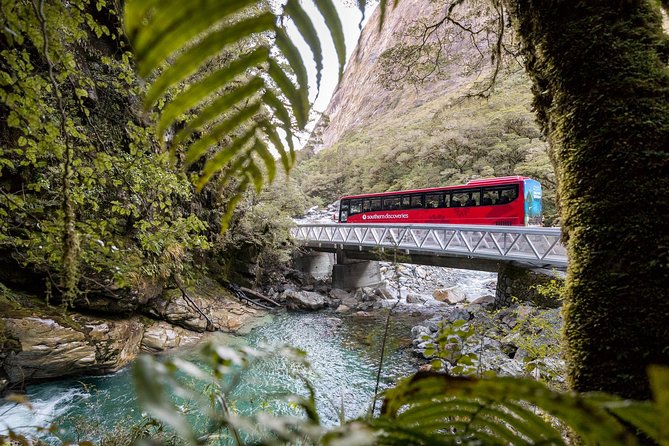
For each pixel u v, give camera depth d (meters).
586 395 0.31
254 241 13.79
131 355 8.20
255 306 14.57
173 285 10.35
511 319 7.95
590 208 1.65
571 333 1.67
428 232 12.71
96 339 7.27
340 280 17.56
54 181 4.04
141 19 0.39
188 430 0.26
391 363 8.96
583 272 1.66
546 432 0.42
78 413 5.81
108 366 7.42
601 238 1.60
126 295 8.00
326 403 6.53
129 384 7.02
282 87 0.60
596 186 1.65
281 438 0.41
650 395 1.36
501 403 0.42
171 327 9.76
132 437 2.11
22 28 1.43
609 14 1.74
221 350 0.47
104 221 3.47
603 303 1.54
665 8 1.58
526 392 0.32
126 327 8.18
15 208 3.33
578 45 1.77
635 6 1.73
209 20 0.42
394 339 10.73
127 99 6.66
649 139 1.53
